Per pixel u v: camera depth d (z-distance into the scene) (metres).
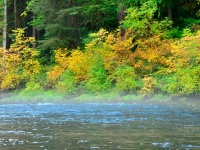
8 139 11.12
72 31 46.00
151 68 35.00
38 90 38.62
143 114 19.56
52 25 44.06
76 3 46.97
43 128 13.73
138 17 38.59
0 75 41.03
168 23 38.75
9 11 57.00
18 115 19.50
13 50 41.97
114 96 33.03
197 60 30.98
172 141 10.65
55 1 45.53
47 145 10.06
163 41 36.56
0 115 19.55
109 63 36.25
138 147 9.70
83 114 19.84
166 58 34.72
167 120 16.36
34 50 43.75
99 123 15.32
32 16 53.16
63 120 16.67
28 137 11.50
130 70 34.28
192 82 29.70
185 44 31.73
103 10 46.28
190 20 41.22
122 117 17.95
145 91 31.86
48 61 48.19
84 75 37.09
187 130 12.98
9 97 38.50
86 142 10.52
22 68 41.72
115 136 11.66
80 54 38.72
